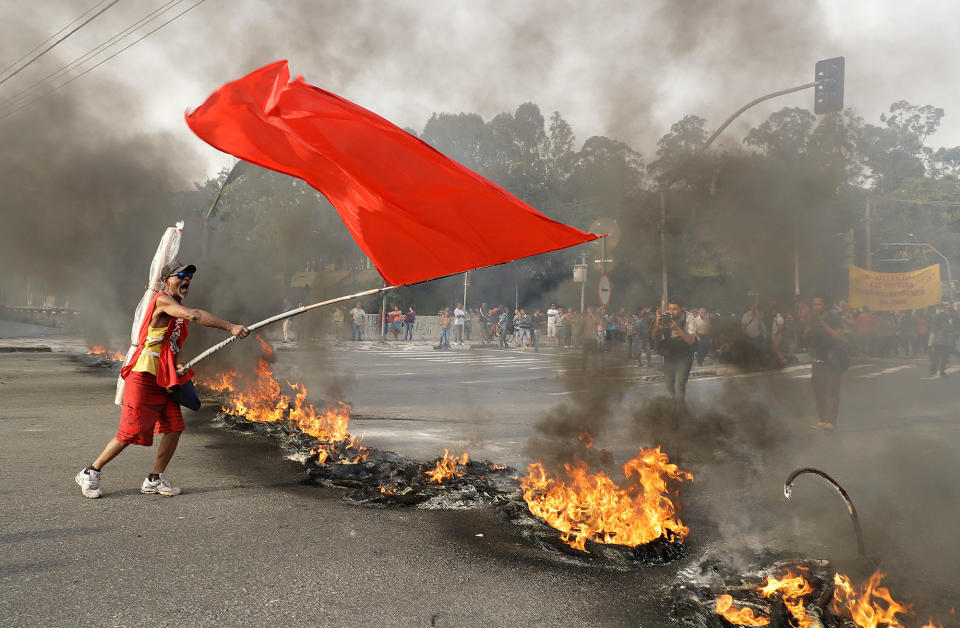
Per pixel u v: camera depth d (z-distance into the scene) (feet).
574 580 10.93
